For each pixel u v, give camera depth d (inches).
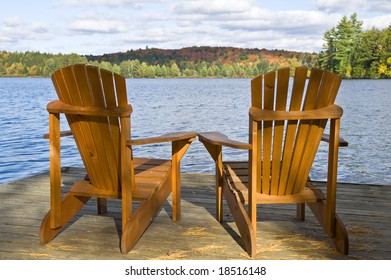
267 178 100.3
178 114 748.0
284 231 110.3
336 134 93.0
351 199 138.6
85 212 125.3
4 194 144.6
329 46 2437.3
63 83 93.4
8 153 347.6
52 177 99.2
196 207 130.8
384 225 114.3
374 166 323.6
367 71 2393.0
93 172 103.8
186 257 94.3
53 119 97.0
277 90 89.0
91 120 95.9
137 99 1211.2
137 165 123.3
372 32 2372.0
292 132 94.1
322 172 286.5
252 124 91.5
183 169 293.7
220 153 114.3
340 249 96.7
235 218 103.2
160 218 120.3
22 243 102.0
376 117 709.9
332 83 89.7
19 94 1461.6
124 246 95.6
